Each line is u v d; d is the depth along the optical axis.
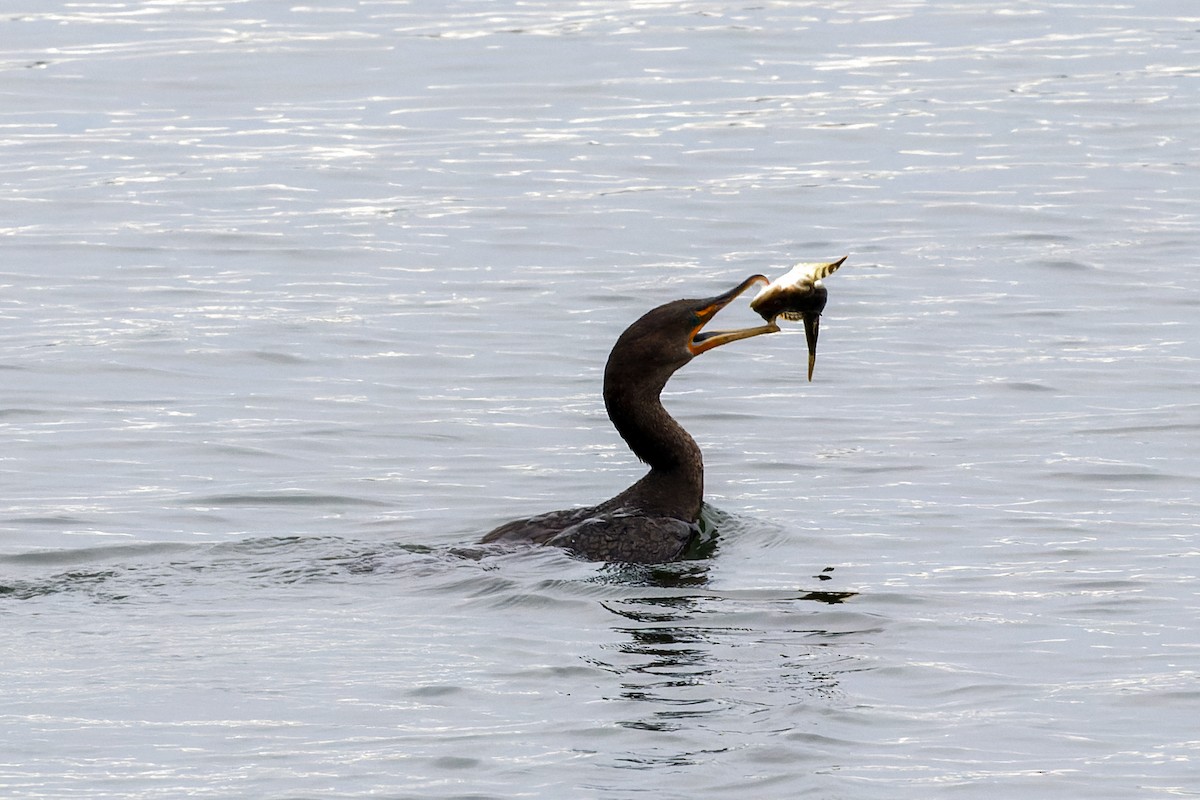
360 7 38.88
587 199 25.59
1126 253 22.64
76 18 37.59
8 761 9.27
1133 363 18.33
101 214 25.06
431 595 11.90
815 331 13.65
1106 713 9.93
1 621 11.36
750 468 15.40
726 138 28.77
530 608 11.62
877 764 9.27
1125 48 34.53
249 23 37.16
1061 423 16.48
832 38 35.72
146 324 20.12
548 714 9.88
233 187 26.41
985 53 34.41
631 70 33.22
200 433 16.44
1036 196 25.42
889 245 23.25
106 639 11.03
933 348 19.08
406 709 9.96
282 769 9.17
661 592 12.05
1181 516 13.84
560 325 20.06
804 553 13.04
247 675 10.43
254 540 13.13
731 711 9.97
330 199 25.80
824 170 26.97
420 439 16.33
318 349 19.19
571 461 15.74
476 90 31.94
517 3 39.09
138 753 9.38
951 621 11.50
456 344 19.38
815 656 10.82
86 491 14.84
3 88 32.06
